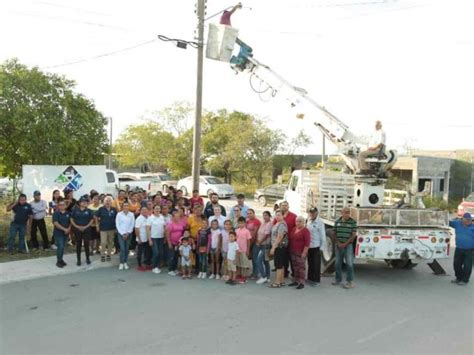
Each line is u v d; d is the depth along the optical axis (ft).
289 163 126.82
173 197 43.57
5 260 37.17
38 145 53.62
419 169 101.55
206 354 19.36
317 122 38.60
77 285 30.58
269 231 32.07
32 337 21.18
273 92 41.01
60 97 55.52
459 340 21.54
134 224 35.91
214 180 105.29
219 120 133.59
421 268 38.11
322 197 38.60
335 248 32.91
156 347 20.10
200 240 33.04
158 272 34.42
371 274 35.63
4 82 51.62
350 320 24.20
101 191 59.77
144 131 134.51
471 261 32.63
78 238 35.91
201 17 50.78
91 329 22.29
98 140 60.39
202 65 51.60
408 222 33.58
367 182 36.52
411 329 22.97
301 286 30.73
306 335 21.79
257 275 33.32
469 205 64.69
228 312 25.23
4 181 83.41
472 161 110.42
